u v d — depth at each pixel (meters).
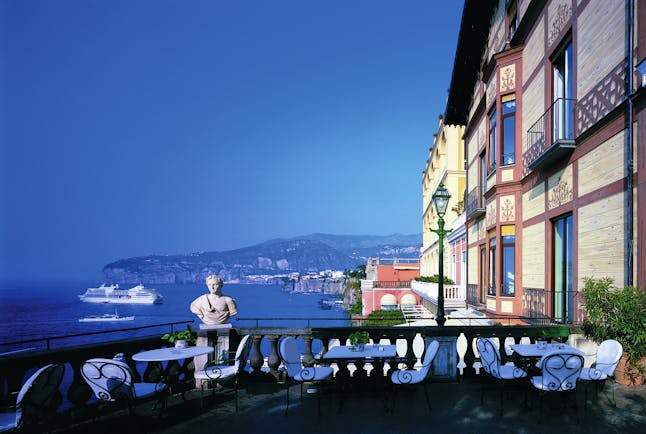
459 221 24.11
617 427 5.17
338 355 6.13
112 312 182.75
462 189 29.88
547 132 11.66
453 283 25.00
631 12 7.86
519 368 5.91
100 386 5.00
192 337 6.86
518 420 5.43
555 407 5.89
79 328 127.75
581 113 9.74
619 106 8.21
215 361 6.89
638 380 6.79
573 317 9.88
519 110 13.84
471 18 17.66
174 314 176.25
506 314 13.78
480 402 6.14
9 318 155.00
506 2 15.45
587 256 9.41
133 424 5.23
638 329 6.55
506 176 14.30
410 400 6.25
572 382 5.31
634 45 7.84
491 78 15.96
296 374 6.00
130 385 5.00
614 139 8.44
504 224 14.27
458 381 7.16
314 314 159.88
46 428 5.12
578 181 9.90
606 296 7.06
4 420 4.45
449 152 30.08
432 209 40.38
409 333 7.13
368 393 6.60
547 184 11.70
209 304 7.21
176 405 6.11
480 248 18.16
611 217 8.52
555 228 11.44
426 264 47.19
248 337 6.54
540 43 12.38
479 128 18.33
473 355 7.34
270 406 6.04
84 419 5.52
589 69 9.43
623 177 8.13
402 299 40.50
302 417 5.60
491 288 15.81
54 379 4.55
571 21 10.34
